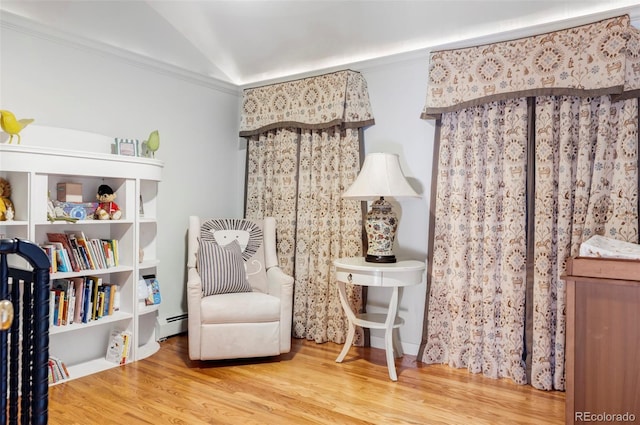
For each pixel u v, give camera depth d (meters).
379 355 3.42
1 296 1.21
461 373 3.07
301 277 3.84
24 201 2.63
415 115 3.44
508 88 2.90
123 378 2.87
